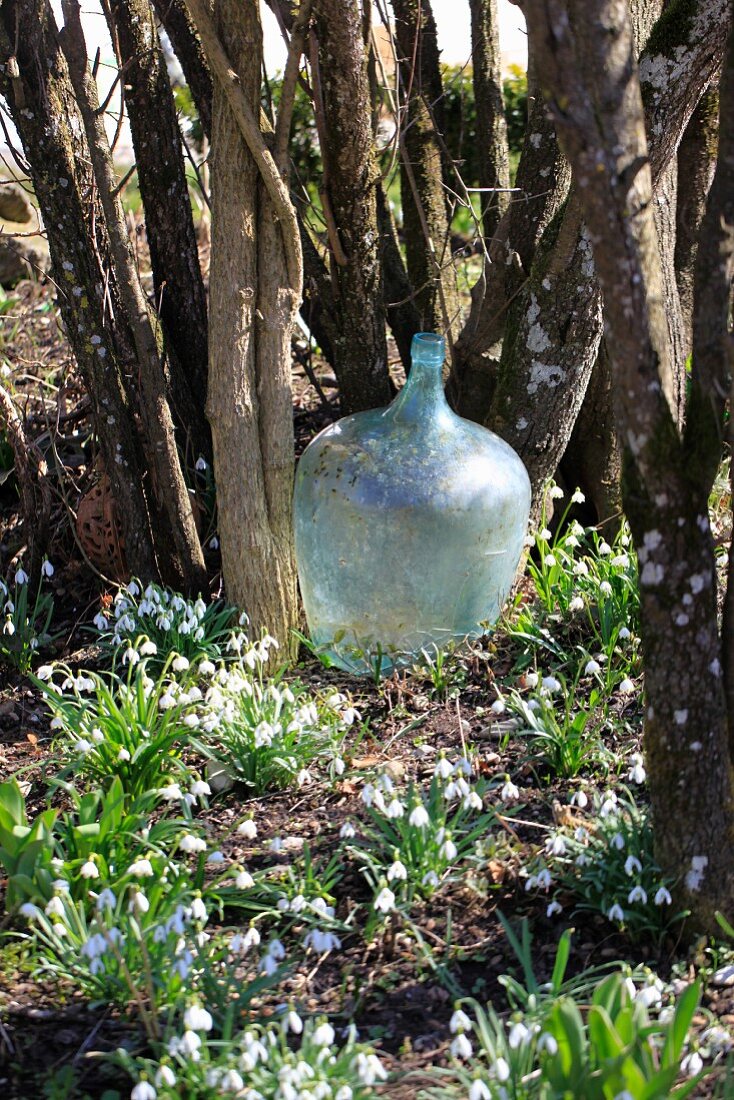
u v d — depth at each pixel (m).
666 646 2.74
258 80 4.22
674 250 5.25
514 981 2.68
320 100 4.65
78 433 5.86
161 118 5.06
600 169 2.47
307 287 5.76
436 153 5.89
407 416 4.39
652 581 2.71
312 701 3.94
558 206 5.03
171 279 5.28
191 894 2.98
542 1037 2.36
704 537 2.69
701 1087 2.51
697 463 2.63
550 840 3.16
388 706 4.26
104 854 3.19
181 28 5.09
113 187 4.53
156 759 3.61
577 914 3.13
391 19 5.75
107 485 5.09
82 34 4.30
